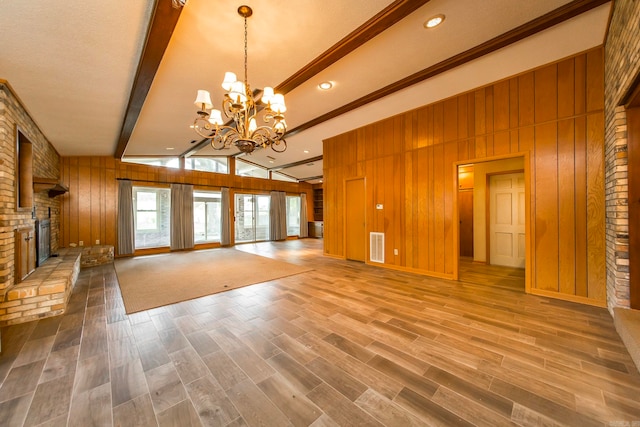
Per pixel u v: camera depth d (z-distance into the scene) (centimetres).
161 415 138
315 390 158
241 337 223
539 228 320
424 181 429
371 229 514
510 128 339
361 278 412
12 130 276
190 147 650
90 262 524
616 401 146
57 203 540
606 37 262
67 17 192
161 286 374
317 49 269
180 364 184
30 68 245
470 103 374
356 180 555
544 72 313
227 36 247
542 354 194
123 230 639
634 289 231
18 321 254
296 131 558
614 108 241
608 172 265
